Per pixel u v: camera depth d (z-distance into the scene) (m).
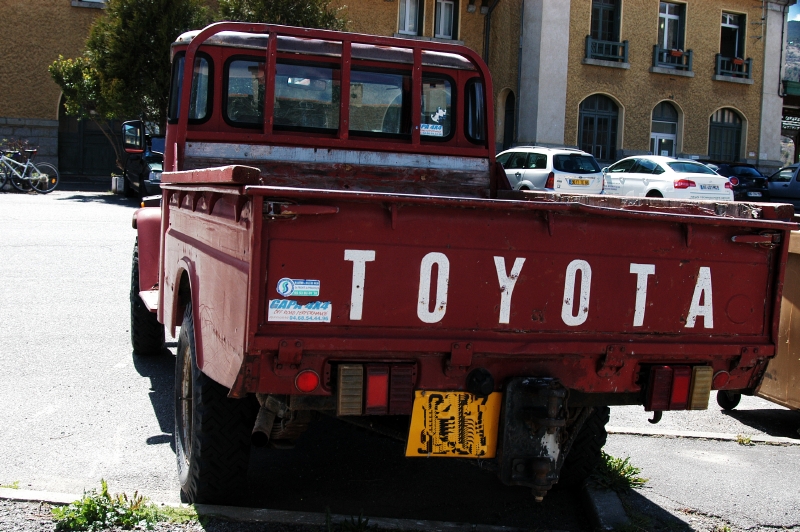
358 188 4.97
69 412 5.18
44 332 7.18
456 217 3.02
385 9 26.42
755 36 29.33
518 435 3.14
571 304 3.18
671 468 4.74
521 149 19.36
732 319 3.43
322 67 4.95
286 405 3.12
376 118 5.05
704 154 29.08
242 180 2.80
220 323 3.20
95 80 22.17
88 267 10.36
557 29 26.14
